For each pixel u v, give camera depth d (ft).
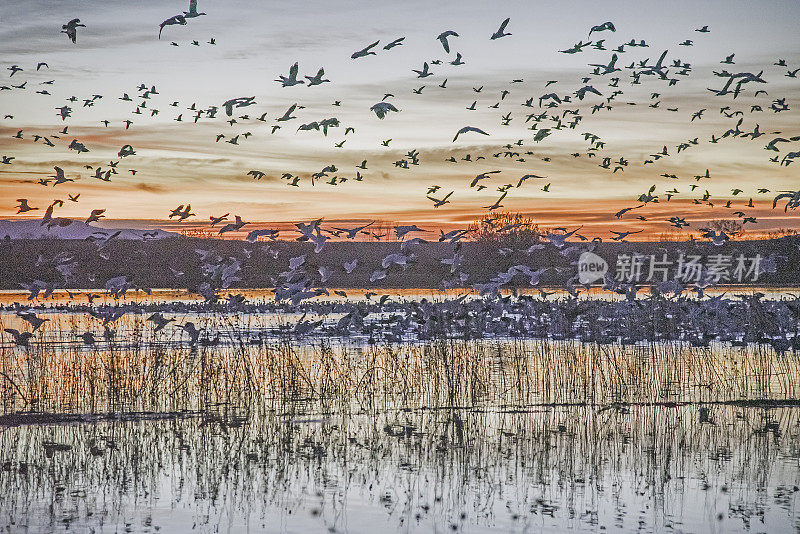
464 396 96.12
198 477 65.41
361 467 68.13
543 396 96.84
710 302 119.85
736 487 62.03
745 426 82.38
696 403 93.56
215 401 93.76
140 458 70.90
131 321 145.18
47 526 54.08
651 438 77.87
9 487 62.59
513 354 116.47
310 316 154.20
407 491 61.26
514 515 55.77
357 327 109.81
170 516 56.03
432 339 105.81
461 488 61.87
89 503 58.75
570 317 110.63
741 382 102.42
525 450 73.36
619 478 64.64
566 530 52.44
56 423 83.35
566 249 105.81
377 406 92.17
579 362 103.14
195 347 99.40
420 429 81.35
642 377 98.84
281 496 60.13
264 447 74.49
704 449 73.46
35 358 103.65
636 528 53.21
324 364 105.50
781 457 70.90
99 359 105.70
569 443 75.66
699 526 53.47
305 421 84.94
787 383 103.35
